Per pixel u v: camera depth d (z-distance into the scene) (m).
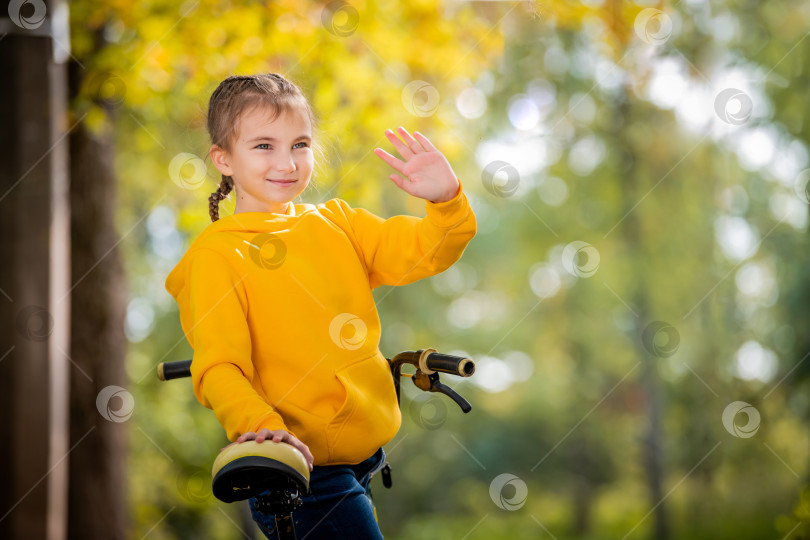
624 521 23.83
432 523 25.77
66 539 6.96
